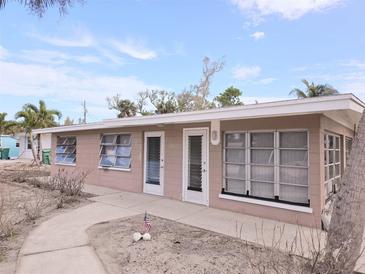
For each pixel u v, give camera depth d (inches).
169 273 141.3
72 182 372.5
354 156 135.1
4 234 193.6
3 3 167.3
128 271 143.4
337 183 298.4
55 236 195.8
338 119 280.1
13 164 807.7
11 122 1010.7
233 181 280.2
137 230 209.6
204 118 260.7
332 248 133.0
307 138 232.4
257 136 263.3
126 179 399.2
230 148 283.0
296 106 199.6
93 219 241.8
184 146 325.7
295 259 152.6
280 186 247.0
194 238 195.3
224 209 281.1
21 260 154.9
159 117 307.9
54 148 557.6
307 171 231.9
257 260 154.6
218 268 146.2
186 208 287.0
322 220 218.4
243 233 207.3
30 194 350.3
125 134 411.2
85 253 165.3
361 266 150.0
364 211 131.6
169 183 341.7
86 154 477.4
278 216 243.4
